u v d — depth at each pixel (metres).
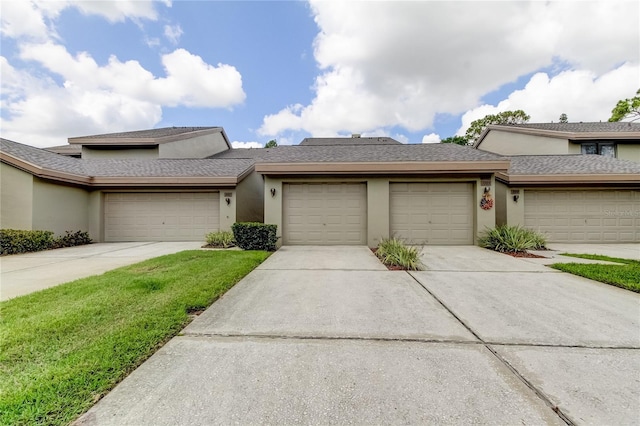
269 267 6.51
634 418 1.90
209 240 10.06
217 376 2.36
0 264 6.88
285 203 10.02
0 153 9.34
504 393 2.15
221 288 4.66
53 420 1.84
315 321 3.50
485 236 9.37
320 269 6.33
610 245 9.95
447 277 5.63
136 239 11.52
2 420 1.82
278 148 12.77
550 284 5.10
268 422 1.87
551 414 1.94
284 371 2.43
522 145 16.16
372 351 2.77
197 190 11.44
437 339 3.02
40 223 9.62
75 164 12.34
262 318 3.59
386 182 9.74
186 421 1.87
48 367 2.37
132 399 2.07
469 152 10.77
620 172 10.33
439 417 1.91
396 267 6.49
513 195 10.63
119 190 11.48
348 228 9.97
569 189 10.64
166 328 3.14
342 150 11.78
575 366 2.51
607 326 3.33
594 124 16.36
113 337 2.89
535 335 3.11
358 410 1.98
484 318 3.58
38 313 3.48
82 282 4.84
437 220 9.83
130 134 17.41
